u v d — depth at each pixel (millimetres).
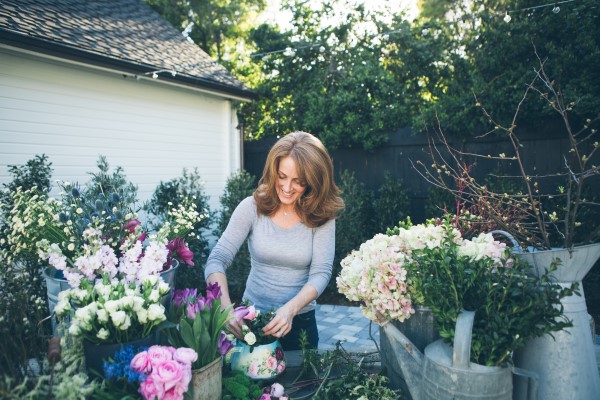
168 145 5605
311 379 1300
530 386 986
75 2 5793
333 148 5566
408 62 6781
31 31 3855
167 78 5000
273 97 7594
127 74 4723
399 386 1150
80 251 1332
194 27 10547
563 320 1039
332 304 4656
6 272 1263
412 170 5113
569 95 3635
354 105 5613
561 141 4020
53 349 822
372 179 5430
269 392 1171
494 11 5234
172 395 863
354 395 1131
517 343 913
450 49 6320
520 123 4223
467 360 922
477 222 1886
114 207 1470
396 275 1088
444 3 7293
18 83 3980
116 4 6855
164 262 1269
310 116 5930
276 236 1658
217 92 5816
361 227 5039
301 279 1708
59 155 4340
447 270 983
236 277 4824
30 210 1509
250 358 1214
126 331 957
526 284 957
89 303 985
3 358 945
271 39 7434
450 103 4684
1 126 3871
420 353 1074
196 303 1090
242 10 10430
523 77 3996
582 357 1033
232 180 5219
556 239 3600
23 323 1025
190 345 996
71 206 1492
